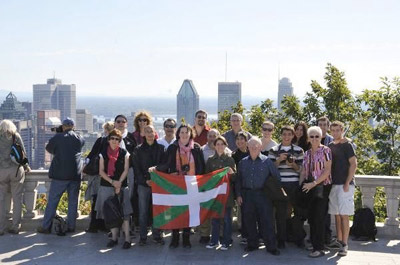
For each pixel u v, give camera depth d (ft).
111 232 26.68
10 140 27.81
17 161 27.78
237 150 27.35
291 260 24.09
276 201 25.36
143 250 25.55
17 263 23.48
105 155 26.27
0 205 27.99
